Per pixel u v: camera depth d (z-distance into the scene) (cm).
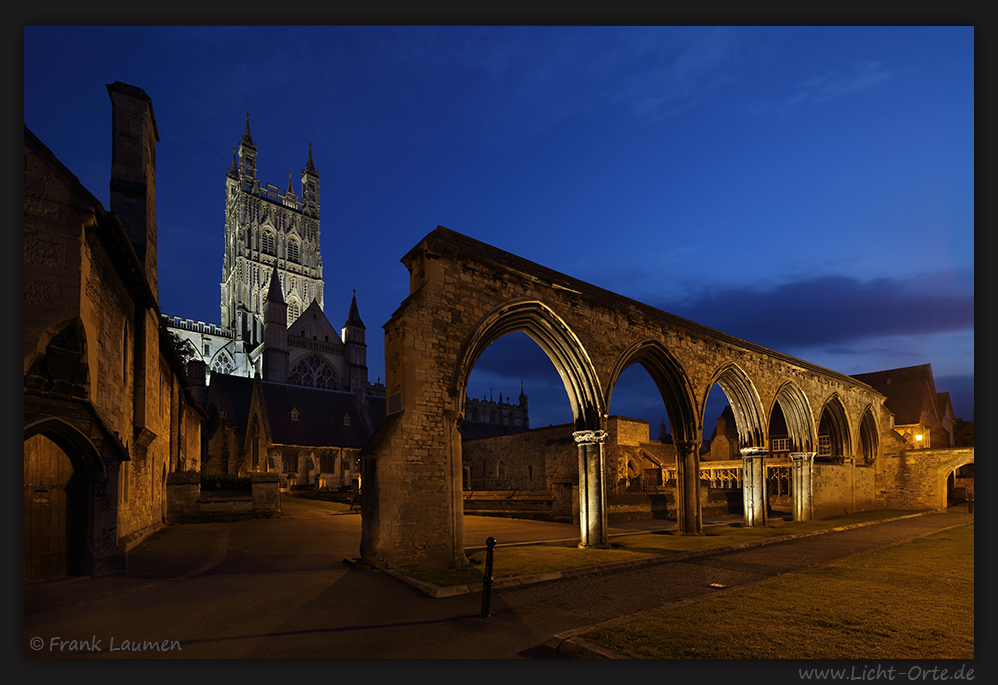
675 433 1877
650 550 1409
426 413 1178
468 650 625
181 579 962
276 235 10075
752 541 1617
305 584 938
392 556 1082
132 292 1371
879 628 691
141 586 891
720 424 4481
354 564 1118
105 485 965
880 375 3972
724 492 2859
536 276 1440
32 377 820
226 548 1348
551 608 815
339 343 7412
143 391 1449
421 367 1184
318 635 670
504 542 1563
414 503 1131
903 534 1834
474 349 1310
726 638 649
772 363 2303
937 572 1087
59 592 824
